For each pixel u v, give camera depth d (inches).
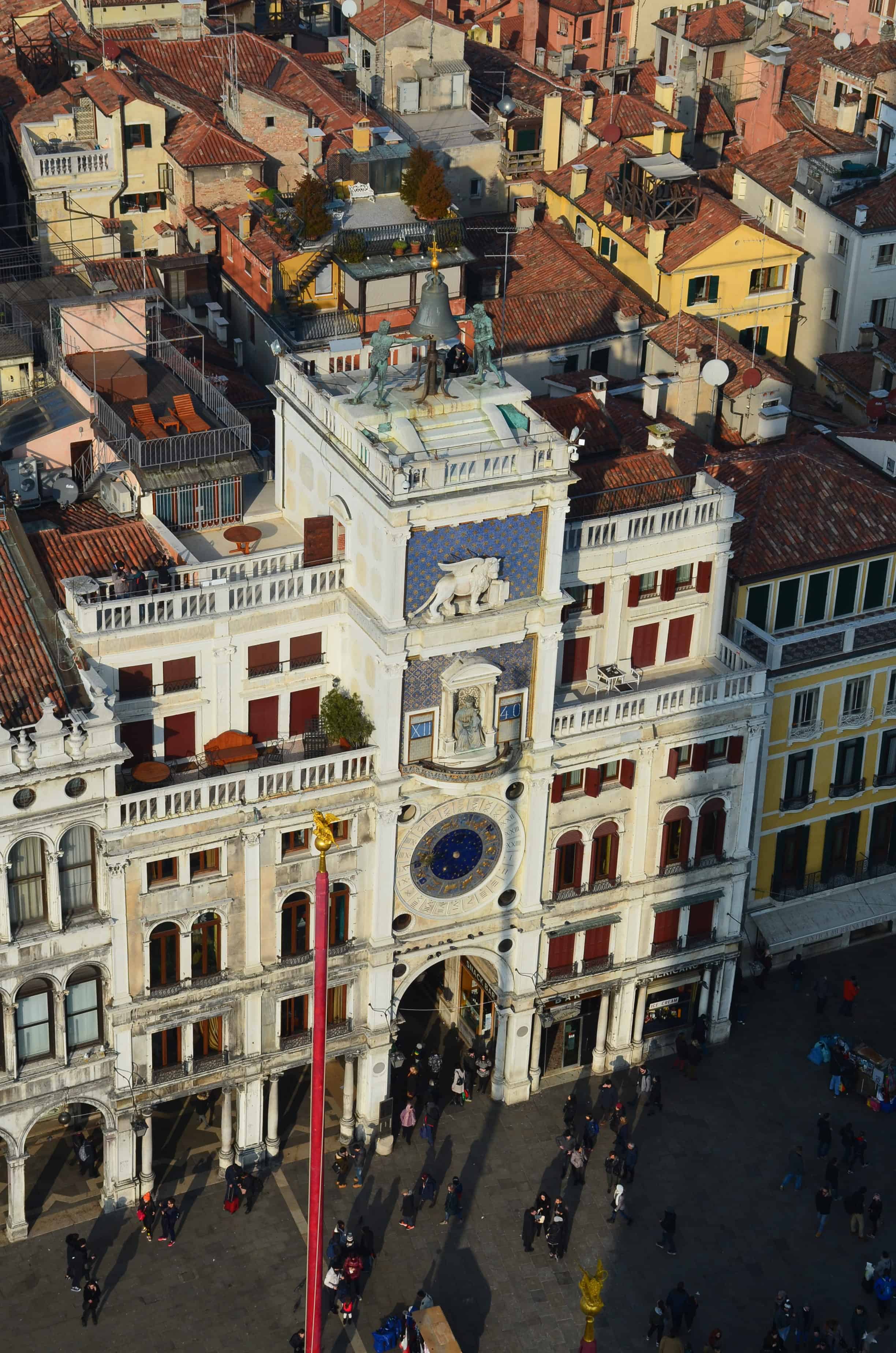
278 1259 2605.8
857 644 2950.3
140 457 2610.7
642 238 3863.2
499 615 2501.2
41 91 4493.1
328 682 2608.3
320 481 2566.4
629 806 2770.7
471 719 2568.9
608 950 2864.2
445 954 2736.2
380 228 3636.8
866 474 3105.3
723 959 2935.5
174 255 3754.9
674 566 2726.4
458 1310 2554.1
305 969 2637.8
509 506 2444.6
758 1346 2534.5
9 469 2669.8
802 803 3019.2
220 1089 2733.8
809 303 4042.8
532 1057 2866.6
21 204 4200.3
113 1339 2480.3
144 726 2498.8
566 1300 2581.2
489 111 4591.5
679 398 3260.3
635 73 5344.5
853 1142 2787.9
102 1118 2755.9
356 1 4803.2
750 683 2765.7
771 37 5157.5
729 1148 2822.3
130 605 2412.6
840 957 3157.0
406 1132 2795.3
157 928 2527.1
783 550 2908.5
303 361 2618.1
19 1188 2578.7
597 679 2751.0
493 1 5605.3
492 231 4033.0
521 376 3636.8
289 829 2536.9
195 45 4534.9
